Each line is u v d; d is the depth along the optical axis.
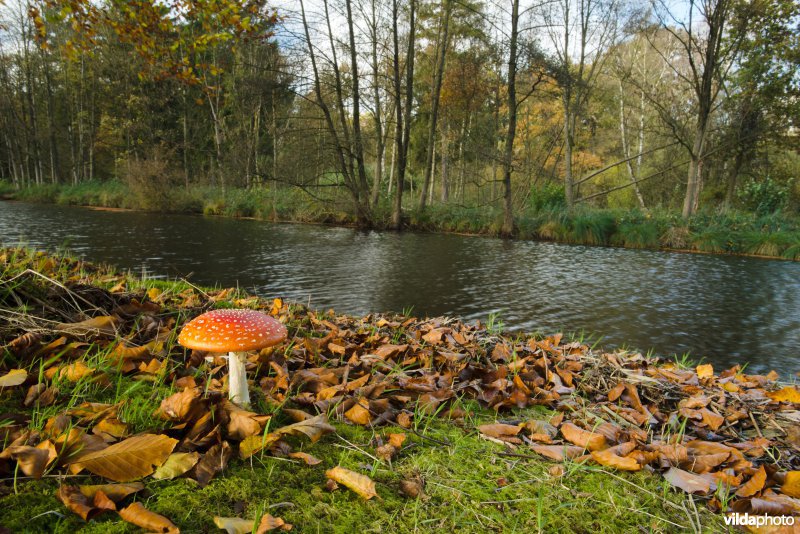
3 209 24.16
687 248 17.61
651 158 34.78
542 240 19.64
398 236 19.17
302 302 7.79
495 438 2.37
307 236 17.62
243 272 10.24
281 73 20.86
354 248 14.83
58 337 2.66
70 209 25.81
